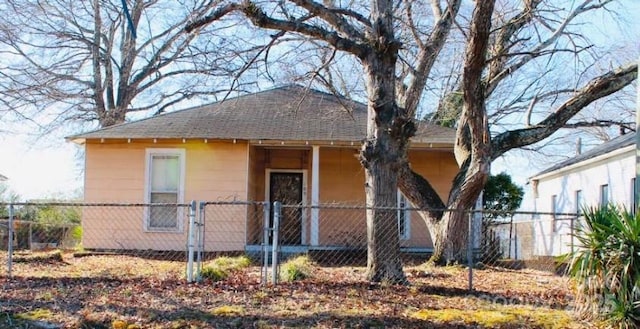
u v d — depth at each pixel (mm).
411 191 12773
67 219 19453
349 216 15477
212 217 14484
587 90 11953
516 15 13234
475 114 10086
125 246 14469
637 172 7625
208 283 8344
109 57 23984
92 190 14586
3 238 15117
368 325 6191
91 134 14547
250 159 14906
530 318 6582
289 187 16109
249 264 11305
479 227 14594
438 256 12211
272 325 6145
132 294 7508
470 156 12328
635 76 11469
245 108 16438
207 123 15289
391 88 8703
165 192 14602
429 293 8102
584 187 18016
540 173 22016
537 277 10539
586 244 6629
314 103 16406
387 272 8680
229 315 6449
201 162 14594
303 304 7078
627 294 6238
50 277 8969
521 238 16922
